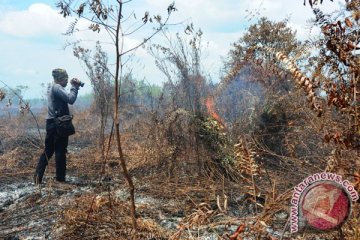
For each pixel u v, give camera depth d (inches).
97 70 238.7
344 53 92.6
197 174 237.3
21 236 176.2
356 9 93.8
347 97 94.6
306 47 101.8
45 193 240.2
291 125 203.2
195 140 246.5
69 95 263.6
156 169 263.6
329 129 110.3
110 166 296.4
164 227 173.0
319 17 97.5
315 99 94.2
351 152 106.2
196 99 257.0
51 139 267.7
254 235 106.3
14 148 387.5
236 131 236.5
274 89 221.0
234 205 185.6
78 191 243.6
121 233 162.7
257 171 114.6
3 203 227.8
